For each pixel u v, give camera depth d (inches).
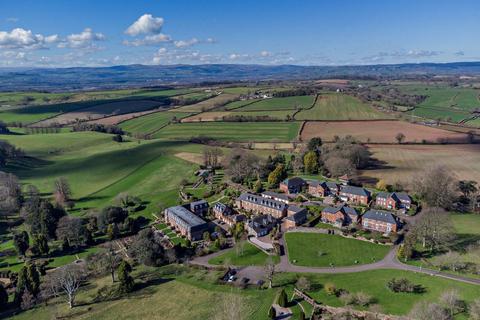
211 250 5098.4
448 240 4630.9
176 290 4101.9
